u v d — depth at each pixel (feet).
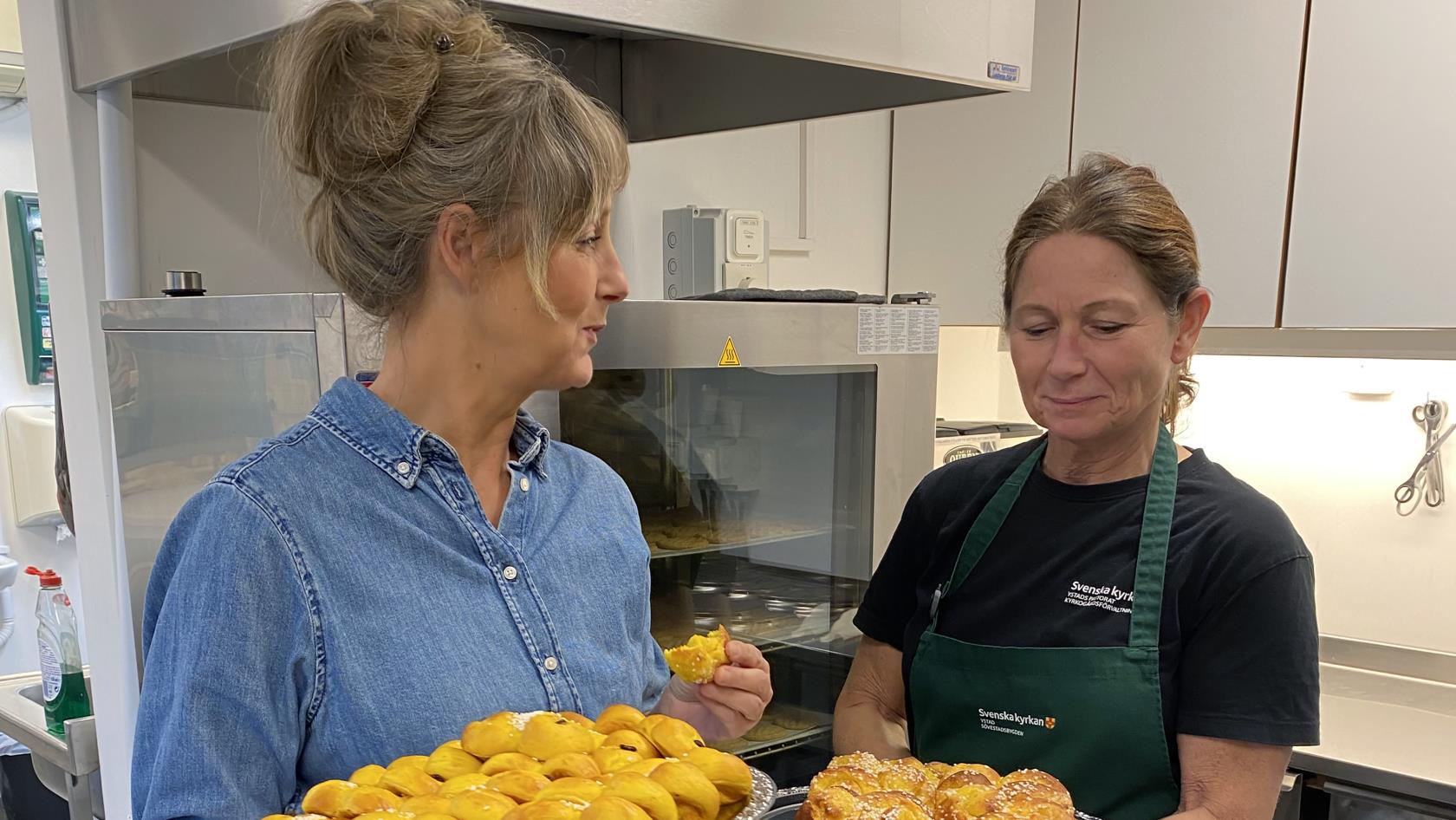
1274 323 5.78
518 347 2.39
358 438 2.44
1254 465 7.12
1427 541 6.52
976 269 6.73
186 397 3.59
